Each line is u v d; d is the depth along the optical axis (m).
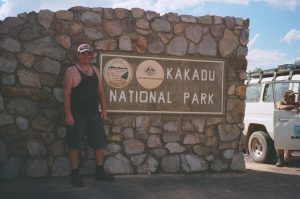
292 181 6.94
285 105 8.68
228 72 7.35
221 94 7.30
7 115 6.38
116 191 5.86
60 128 6.57
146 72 6.92
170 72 7.04
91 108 6.21
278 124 8.66
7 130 6.38
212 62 7.24
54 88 6.53
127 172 6.84
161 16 7.01
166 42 7.02
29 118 6.46
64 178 6.52
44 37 6.49
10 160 6.39
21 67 6.42
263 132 9.50
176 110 7.08
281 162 8.67
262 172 7.67
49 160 6.54
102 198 5.50
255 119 9.77
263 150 9.32
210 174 7.17
